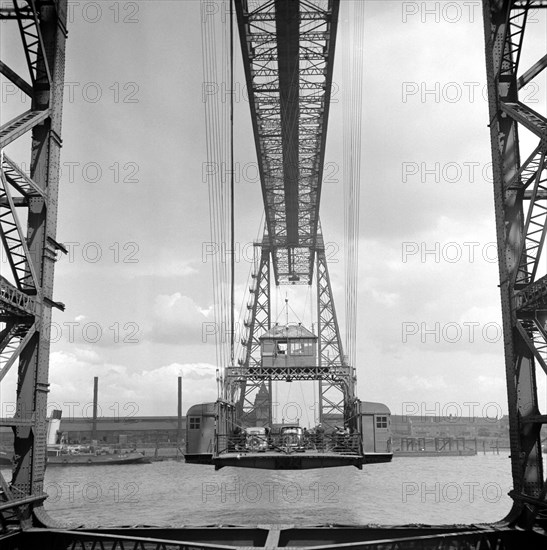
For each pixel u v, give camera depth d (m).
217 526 19.38
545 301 16.95
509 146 19.64
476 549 17.55
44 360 19.73
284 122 53.41
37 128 20.72
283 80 47.56
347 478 93.50
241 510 56.94
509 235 19.16
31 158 20.53
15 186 19.92
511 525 18.11
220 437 27.53
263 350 38.31
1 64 19.45
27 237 19.97
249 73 47.03
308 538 18.89
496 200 19.78
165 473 108.88
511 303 18.53
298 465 25.70
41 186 20.27
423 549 17.36
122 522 49.84
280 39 42.56
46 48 21.25
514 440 18.39
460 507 59.69
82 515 54.16
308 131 55.62
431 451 191.12
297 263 91.94
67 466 134.00
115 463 138.00
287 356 38.12
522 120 18.27
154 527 19.09
